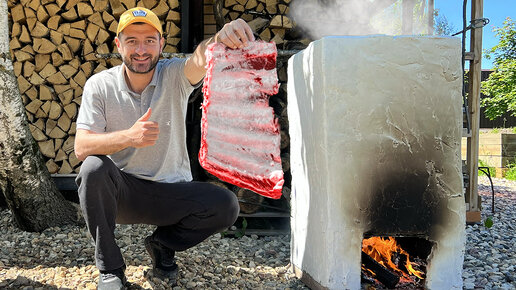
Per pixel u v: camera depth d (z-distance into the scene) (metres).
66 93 4.48
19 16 4.44
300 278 2.98
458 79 2.56
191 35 4.50
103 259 2.29
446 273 2.62
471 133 4.67
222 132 2.26
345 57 2.46
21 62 4.48
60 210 3.97
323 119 2.48
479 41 4.62
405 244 2.92
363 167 2.49
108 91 2.52
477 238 4.14
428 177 2.55
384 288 2.68
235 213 2.66
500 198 6.75
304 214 2.89
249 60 2.28
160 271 2.67
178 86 2.57
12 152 3.71
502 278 3.11
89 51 4.46
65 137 4.54
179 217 2.58
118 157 2.57
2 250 3.35
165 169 2.61
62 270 2.87
